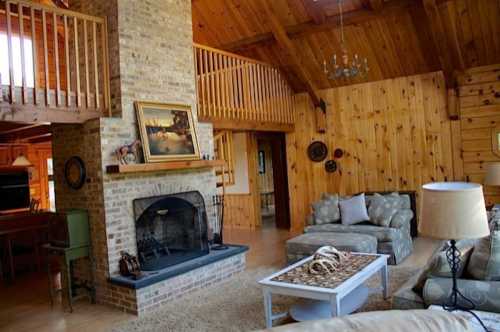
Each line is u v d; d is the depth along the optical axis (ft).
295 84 26.94
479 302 8.09
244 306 13.80
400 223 18.63
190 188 17.93
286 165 28.40
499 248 8.44
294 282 11.16
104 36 15.85
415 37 21.58
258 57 25.81
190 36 18.69
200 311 13.65
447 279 8.89
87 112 15.14
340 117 26.12
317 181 27.12
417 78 23.50
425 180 23.43
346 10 21.56
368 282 15.14
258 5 23.08
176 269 15.14
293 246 17.51
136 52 16.25
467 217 7.29
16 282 18.65
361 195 20.34
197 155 18.06
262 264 19.17
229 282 16.66
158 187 16.56
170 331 12.20
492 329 7.12
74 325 13.17
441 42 19.92
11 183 29.78
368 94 25.12
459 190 7.38
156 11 17.16
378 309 12.53
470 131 22.02
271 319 11.46
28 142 29.48
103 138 14.87
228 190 31.09
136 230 15.65
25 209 30.32
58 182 16.61
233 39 25.50
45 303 15.48
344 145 26.02
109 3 15.90
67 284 14.82
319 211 20.70
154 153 16.19
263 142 41.22
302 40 23.82
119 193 15.19
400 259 18.08
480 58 21.22
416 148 23.66
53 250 14.93
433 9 18.49
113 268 14.78
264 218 34.65
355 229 18.74
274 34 22.65
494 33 19.92
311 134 27.20
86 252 15.16
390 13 20.45
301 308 12.09
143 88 16.44
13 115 12.93
